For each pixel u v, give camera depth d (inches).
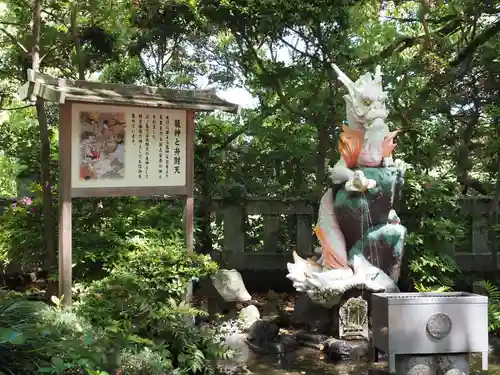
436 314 186.7
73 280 250.2
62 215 226.7
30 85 221.6
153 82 380.2
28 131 323.3
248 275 369.7
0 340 130.6
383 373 201.9
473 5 343.0
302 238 370.3
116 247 247.3
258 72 369.1
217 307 264.7
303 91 340.2
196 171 357.7
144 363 167.8
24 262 278.8
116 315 199.9
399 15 412.5
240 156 358.6
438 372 189.9
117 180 240.7
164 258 236.7
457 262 357.4
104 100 229.0
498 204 355.3
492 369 217.0
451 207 327.0
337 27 331.9
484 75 357.4
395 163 269.0
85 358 147.9
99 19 321.7
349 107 270.5
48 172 264.1
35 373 138.1
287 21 320.8
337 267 264.1
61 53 331.9
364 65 348.2
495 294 274.7
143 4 332.5
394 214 270.5
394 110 341.1
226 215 368.8
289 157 343.9
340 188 269.3
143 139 247.0
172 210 319.6
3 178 437.1
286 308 315.9
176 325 205.0
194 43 392.5
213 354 206.4
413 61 342.3
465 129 363.9
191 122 258.2
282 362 226.5
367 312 246.4
